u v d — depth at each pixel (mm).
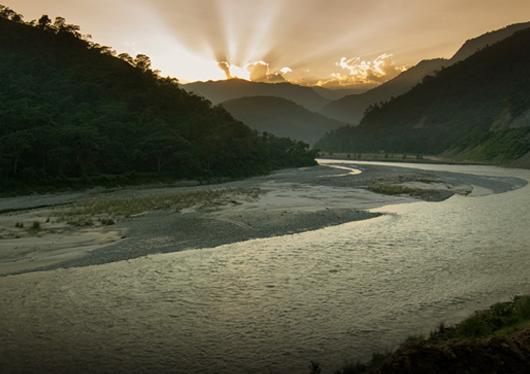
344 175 98188
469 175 92875
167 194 55438
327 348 13852
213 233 31047
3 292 18750
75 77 109000
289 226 34062
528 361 9758
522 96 185625
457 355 9898
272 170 120250
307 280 20609
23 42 125125
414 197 54781
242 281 20422
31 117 68562
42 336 14609
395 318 16062
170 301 17844
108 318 16109
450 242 28531
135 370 12594
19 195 55500
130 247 26719
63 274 21344
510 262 23406
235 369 12680
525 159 132250
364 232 32125
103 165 74188
